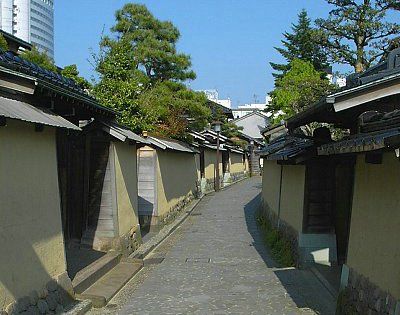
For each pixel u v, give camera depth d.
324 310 7.68
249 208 23.59
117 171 11.51
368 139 5.09
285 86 28.30
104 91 16.78
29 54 14.44
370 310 6.01
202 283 9.73
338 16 22.20
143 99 20.17
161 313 7.70
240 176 46.66
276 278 9.95
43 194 7.00
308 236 10.57
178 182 21.25
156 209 16.52
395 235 5.39
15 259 6.00
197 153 26.34
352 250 7.00
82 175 11.41
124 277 9.79
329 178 10.52
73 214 11.44
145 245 13.58
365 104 6.44
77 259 10.21
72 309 7.27
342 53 22.89
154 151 16.62
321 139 9.49
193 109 22.56
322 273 9.76
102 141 11.30
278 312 7.66
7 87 6.40
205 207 24.50
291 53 39.28
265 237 15.42
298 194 11.35
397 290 5.22
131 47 21.91
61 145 10.89
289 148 11.70
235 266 11.41
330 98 5.84
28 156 6.55
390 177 5.64
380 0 21.77
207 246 14.25
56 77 8.30
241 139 49.91
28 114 6.15
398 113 5.48
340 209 10.59
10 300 5.79
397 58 7.19
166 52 23.30
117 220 11.31
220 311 7.78
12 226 5.99
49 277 7.03
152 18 23.38
